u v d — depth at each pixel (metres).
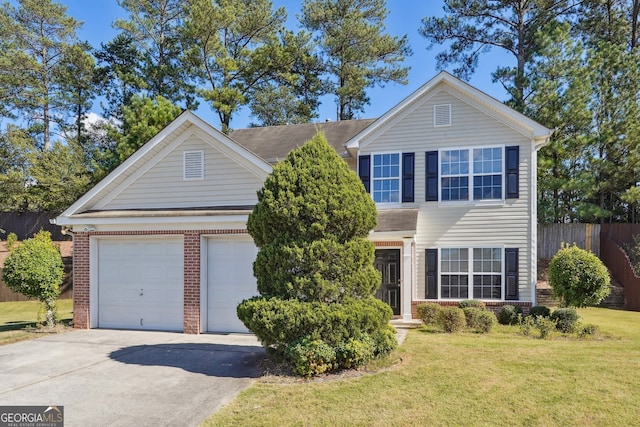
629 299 17.16
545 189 20.44
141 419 5.82
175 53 31.59
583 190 20.22
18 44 31.95
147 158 12.80
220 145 12.38
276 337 7.55
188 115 12.31
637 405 5.94
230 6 28.98
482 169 14.73
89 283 12.31
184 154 12.65
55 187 27.66
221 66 29.00
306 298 7.82
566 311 11.55
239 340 10.62
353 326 7.58
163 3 31.53
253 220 8.41
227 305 11.70
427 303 13.45
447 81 14.96
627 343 9.88
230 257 11.76
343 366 7.61
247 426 5.53
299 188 8.14
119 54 31.75
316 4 31.05
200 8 27.66
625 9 26.19
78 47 31.19
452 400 6.19
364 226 8.30
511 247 14.36
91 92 33.25
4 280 12.03
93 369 8.14
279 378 7.32
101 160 29.17
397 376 7.27
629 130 20.00
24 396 6.73
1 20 30.95
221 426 5.55
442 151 15.09
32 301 22.66
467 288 14.66
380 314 7.93
